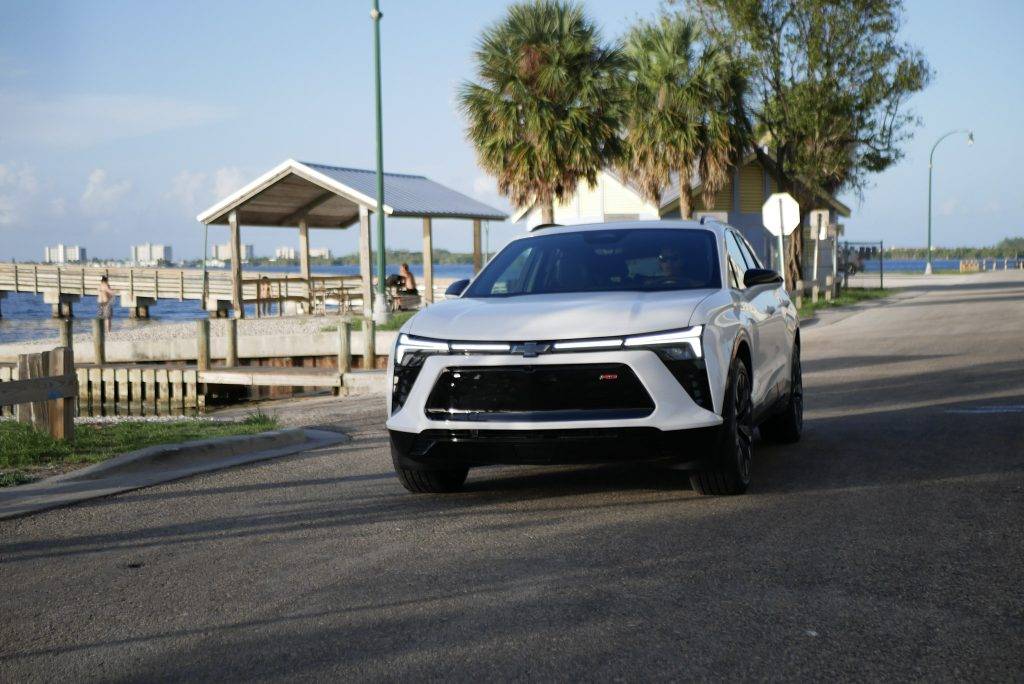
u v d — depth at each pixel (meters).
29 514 6.57
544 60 26.81
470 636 4.07
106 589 4.90
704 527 5.70
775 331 7.77
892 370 13.88
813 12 32.75
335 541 5.68
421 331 6.32
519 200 28.14
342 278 34.72
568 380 5.89
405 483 6.75
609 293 6.68
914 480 6.76
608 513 6.11
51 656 4.02
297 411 13.41
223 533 5.95
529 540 5.55
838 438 8.62
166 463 8.17
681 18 31.75
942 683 3.50
